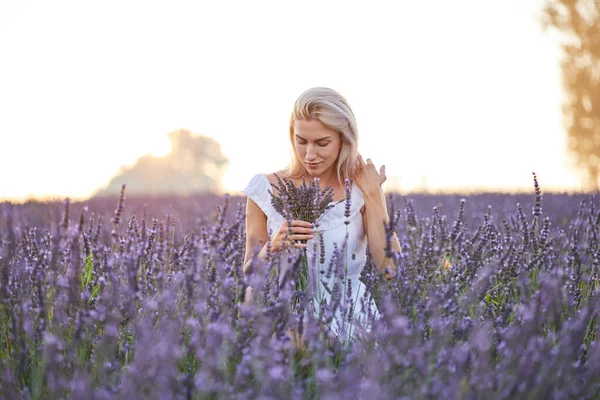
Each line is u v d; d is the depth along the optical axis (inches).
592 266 130.3
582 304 113.6
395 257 110.7
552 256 131.4
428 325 97.0
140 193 371.2
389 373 79.2
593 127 834.2
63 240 103.3
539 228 160.6
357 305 117.3
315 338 87.1
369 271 126.9
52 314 94.6
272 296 98.2
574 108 843.4
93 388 81.7
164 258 117.1
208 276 102.0
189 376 82.2
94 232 140.7
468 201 259.1
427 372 75.5
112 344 84.0
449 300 100.1
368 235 122.0
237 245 115.3
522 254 132.5
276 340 83.7
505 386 77.0
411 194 318.3
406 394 75.8
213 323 82.0
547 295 89.8
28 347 87.7
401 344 78.8
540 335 95.9
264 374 75.5
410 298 102.4
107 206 264.2
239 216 134.0
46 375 74.7
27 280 107.5
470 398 71.5
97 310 92.5
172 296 96.5
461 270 123.6
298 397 71.4
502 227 172.9
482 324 97.7
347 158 120.2
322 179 126.4
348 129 117.5
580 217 150.4
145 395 72.5
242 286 90.7
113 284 95.0
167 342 71.9
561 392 75.8
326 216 123.1
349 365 82.2
